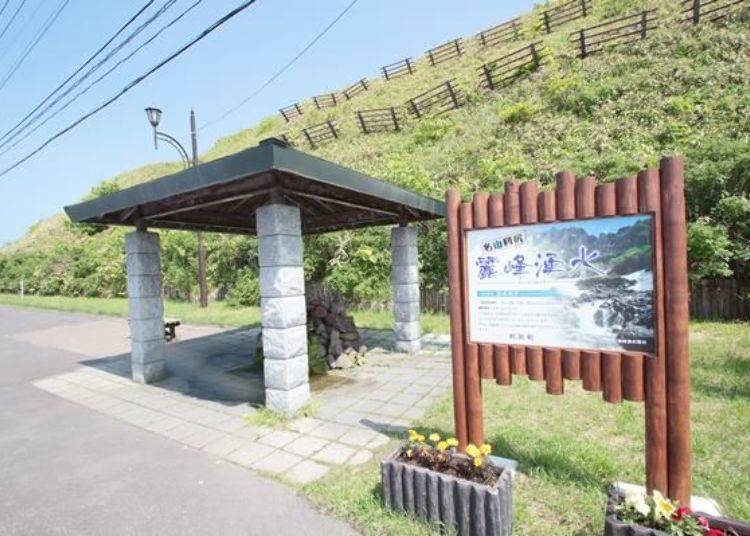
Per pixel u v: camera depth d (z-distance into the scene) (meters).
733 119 9.31
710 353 5.21
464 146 13.95
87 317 14.33
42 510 2.83
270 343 4.41
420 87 22.33
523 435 3.42
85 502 2.91
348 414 4.35
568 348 2.52
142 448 3.77
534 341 2.64
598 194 2.41
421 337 8.15
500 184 10.80
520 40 21.48
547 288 2.59
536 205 2.63
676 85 11.34
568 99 13.07
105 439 4.02
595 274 2.43
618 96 12.29
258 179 4.39
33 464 3.53
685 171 7.61
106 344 9.39
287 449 3.59
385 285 11.16
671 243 2.18
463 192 11.10
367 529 2.41
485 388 4.71
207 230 7.54
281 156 3.58
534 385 4.72
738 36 12.02
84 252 23.22
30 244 35.44
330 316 6.81
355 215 7.52
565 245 2.53
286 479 3.07
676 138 9.40
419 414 4.23
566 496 2.60
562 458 3.01
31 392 5.81
